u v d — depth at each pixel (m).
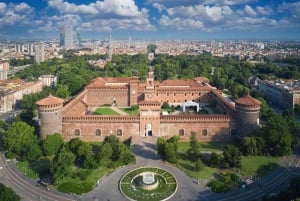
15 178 135.25
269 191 122.12
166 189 123.19
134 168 140.38
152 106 172.50
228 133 174.12
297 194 105.69
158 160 148.38
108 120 173.38
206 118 173.25
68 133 173.88
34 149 151.00
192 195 119.62
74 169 139.38
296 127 168.88
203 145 169.25
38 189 125.12
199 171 137.50
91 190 123.31
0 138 184.88
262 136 161.12
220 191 121.38
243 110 167.00
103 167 141.25
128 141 174.38
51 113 164.88
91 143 172.00
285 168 142.38
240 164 140.12
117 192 121.88
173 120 173.50
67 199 117.38
